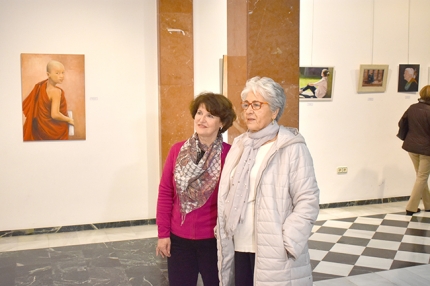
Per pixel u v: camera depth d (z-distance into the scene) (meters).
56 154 5.93
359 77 7.27
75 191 6.04
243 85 4.33
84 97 5.97
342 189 7.40
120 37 6.07
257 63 4.26
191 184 2.53
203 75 6.43
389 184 7.70
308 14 6.95
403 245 5.39
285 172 2.28
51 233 5.96
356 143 7.41
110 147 6.14
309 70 6.97
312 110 7.09
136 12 6.11
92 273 4.48
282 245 2.22
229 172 2.45
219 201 2.43
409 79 7.58
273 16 4.28
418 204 6.82
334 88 7.18
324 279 4.32
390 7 7.39
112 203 6.21
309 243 5.51
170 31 6.00
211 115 2.52
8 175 5.77
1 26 5.60
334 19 7.09
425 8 7.60
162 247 2.60
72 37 5.89
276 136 2.42
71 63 5.87
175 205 2.62
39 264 4.76
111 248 5.30
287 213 2.29
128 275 4.43
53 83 5.82
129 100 6.16
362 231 6.00
